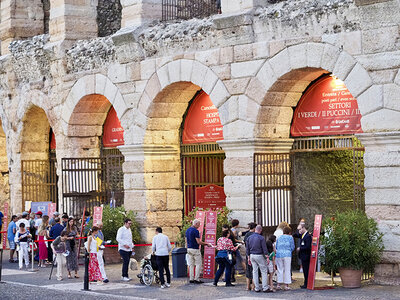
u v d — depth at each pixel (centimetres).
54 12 3011
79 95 2884
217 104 2367
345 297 1819
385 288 1927
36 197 3309
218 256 2092
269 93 2250
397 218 1964
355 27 2047
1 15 3381
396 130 1972
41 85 3105
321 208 2392
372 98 2011
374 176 2003
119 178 2938
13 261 2892
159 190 2658
